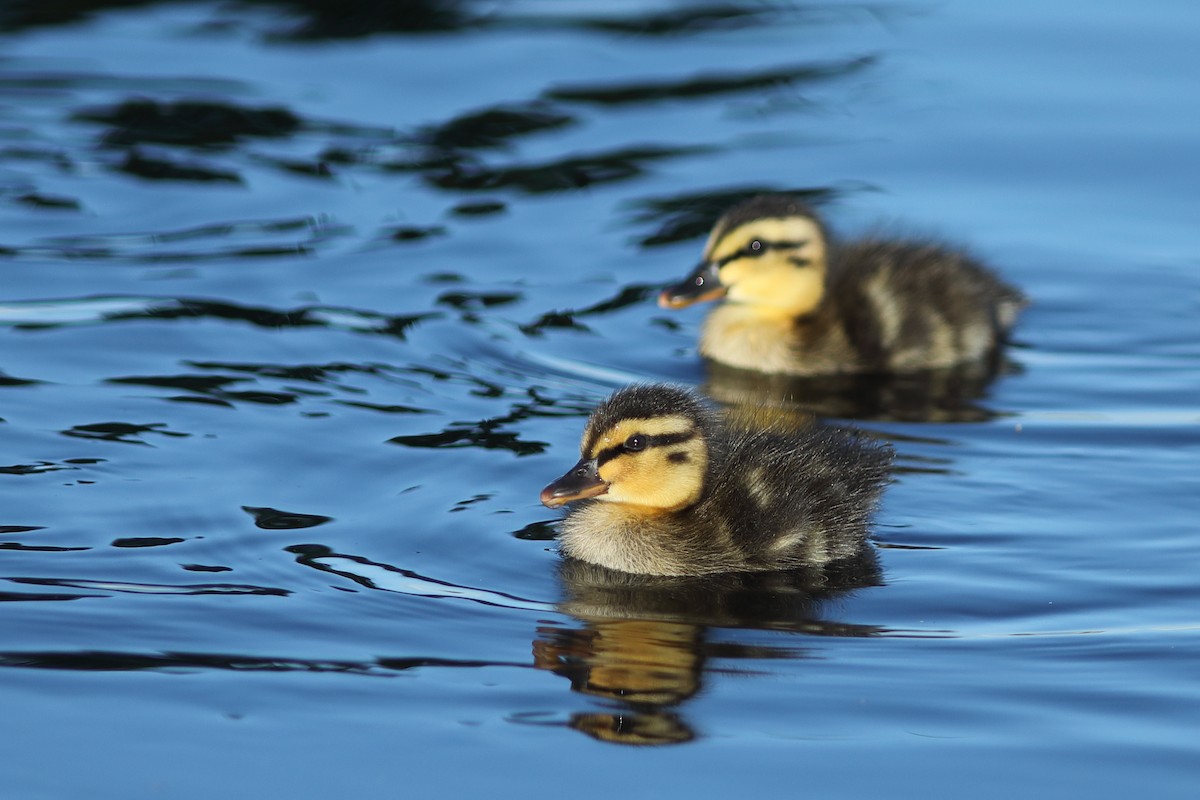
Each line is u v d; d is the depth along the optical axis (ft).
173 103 71.67
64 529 39.27
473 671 33.63
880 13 83.05
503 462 43.91
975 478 43.75
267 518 40.24
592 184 65.57
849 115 72.02
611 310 56.49
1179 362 53.01
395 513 40.78
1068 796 29.58
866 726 31.71
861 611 36.68
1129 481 43.45
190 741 31.04
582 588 37.70
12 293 54.90
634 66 76.59
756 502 40.19
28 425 45.14
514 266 59.06
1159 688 33.12
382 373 50.11
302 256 58.85
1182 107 71.77
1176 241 61.36
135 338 51.80
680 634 35.53
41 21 80.69
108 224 60.95
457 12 82.53
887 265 55.98
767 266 55.47
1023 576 38.19
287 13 82.38
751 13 83.10
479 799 29.35
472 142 68.85
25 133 68.39
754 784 29.86
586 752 30.76
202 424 45.73
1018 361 53.67
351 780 29.89
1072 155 68.18
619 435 40.14
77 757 30.50
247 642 34.53
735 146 69.15
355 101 72.23
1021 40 79.15
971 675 33.71
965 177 66.59
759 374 53.21
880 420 48.85
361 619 35.63
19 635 34.47
